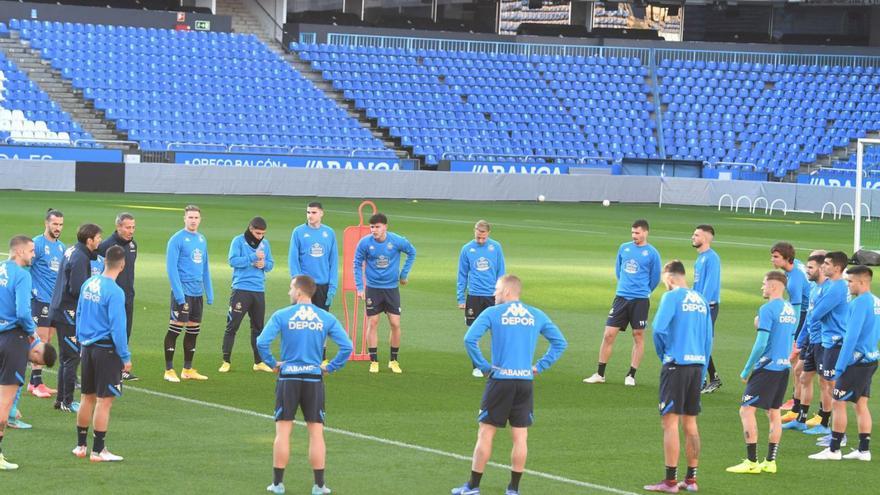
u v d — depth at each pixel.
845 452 21.25
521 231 64.69
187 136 88.88
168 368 25.55
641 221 26.59
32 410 22.23
